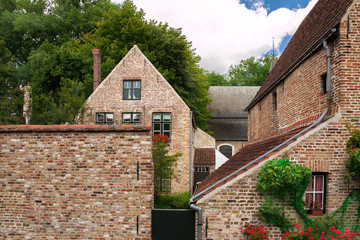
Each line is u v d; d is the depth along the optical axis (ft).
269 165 18.11
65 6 106.63
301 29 35.73
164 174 41.50
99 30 73.67
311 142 19.19
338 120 19.31
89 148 19.52
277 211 18.19
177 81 75.51
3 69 70.23
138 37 69.56
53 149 19.69
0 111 44.52
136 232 19.13
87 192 19.45
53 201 19.58
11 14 93.50
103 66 66.39
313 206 19.58
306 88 25.49
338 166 19.15
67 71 70.49
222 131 101.35
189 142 54.44
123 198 19.26
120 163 19.34
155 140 43.62
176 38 74.49
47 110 45.73
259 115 44.50
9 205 19.83
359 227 18.85
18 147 19.84
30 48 99.35
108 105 55.62
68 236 19.44
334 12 23.13
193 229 18.90
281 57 43.93
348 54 19.56
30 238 19.66
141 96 55.42
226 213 18.63
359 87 19.43
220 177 25.03
